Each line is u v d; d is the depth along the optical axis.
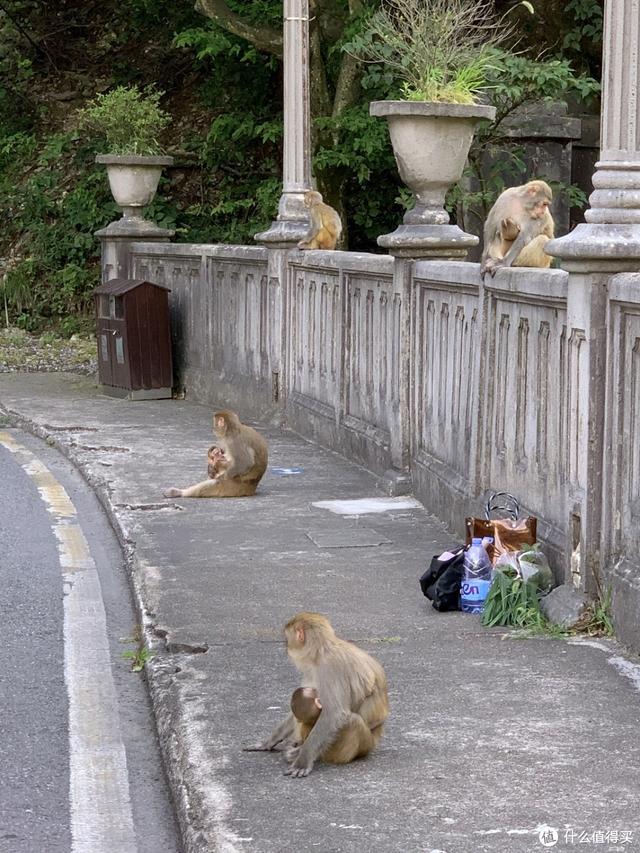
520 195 8.15
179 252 16.30
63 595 7.86
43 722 5.74
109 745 5.50
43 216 24.55
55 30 27.23
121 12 26.94
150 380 16.20
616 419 6.35
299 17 13.13
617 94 6.34
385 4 17.92
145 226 17.83
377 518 9.41
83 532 9.52
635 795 4.46
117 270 17.86
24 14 27.14
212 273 15.55
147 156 17.72
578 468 6.61
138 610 7.25
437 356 9.55
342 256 11.70
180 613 6.98
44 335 22.30
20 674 6.40
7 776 5.14
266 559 8.20
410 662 6.07
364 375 11.38
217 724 5.27
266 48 19.20
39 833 4.64
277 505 9.86
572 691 5.60
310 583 7.61
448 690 5.64
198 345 16.06
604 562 6.50
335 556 8.28
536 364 7.48
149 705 5.98
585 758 4.82
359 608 7.08
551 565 7.11
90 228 23.36
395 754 4.88
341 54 18.94
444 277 9.15
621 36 6.30
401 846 4.07
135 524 9.23
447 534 8.88
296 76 13.20
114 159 17.53
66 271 23.34
